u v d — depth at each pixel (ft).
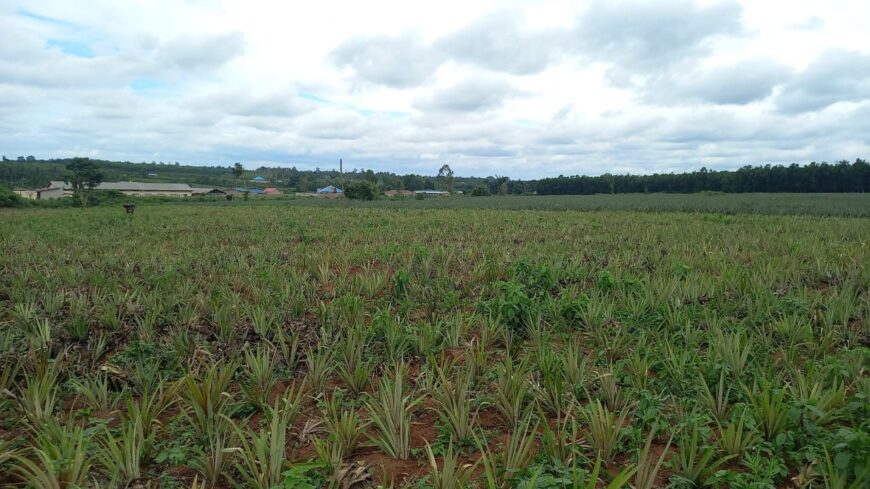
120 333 21.04
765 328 21.18
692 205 142.82
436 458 12.74
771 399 14.05
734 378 15.83
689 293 26.04
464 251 42.91
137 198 233.55
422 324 21.36
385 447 12.85
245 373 17.16
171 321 22.50
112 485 10.68
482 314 23.63
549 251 43.01
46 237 59.31
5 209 163.73
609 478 11.48
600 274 28.30
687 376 16.26
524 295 22.25
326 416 14.08
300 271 35.68
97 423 14.19
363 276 31.83
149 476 11.87
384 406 13.52
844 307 22.63
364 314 23.82
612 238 52.08
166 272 33.14
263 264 37.60
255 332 21.45
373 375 17.35
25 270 35.17
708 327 20.93
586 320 21.80
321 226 72.13
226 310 22.48
